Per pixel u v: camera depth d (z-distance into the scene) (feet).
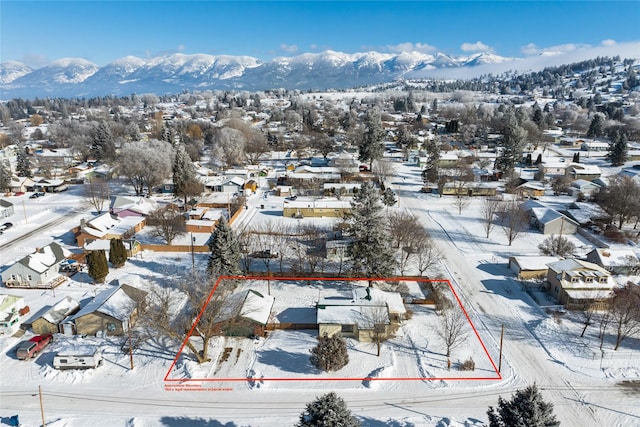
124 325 155.84
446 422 116.98
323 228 262.67
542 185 361.92
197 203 311.68
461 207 306.55
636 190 268.62
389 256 183.01
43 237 249.75
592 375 137.49
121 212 270.87
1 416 118.42
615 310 159.53
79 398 125.80
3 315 156.46
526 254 229.45
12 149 508.53
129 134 556.92
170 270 205.05
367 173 412.77
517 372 138.51
